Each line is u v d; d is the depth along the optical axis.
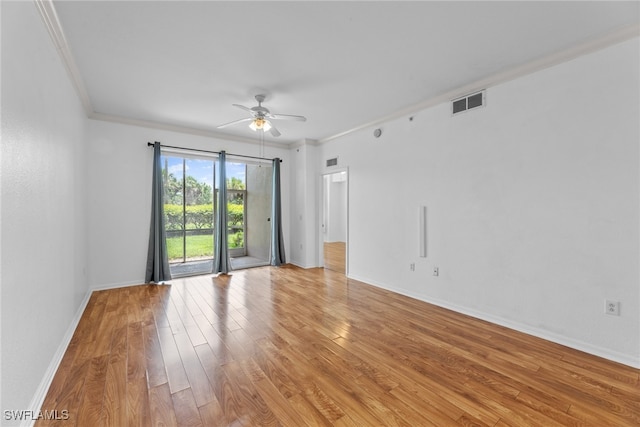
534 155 2.87
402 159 4.24
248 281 4.93
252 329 3.00
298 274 5.46
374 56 2.73
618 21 2.21
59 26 2.23
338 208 10.39
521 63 2.86
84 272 3.80
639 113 2.29
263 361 2.38
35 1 1.88
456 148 3.55
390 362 2.38
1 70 1.44
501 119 3.12
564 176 2.68
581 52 2.54
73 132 3.14
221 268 5.46
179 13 2.12
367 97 3.68
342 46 2.56
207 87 3.39
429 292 3.88
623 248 2.37
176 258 5.86
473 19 2.20
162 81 3.23
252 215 7.17
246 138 5.80
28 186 1.79
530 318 2.92
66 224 2.78
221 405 1.85
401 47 2.58
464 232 3.48
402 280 4.25
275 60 2.80
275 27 2.29
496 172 3.17
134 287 4.52
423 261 3.96
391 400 1.92
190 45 2.54
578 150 2.60
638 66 2.28
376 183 4.68
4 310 1.46
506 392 2.00
